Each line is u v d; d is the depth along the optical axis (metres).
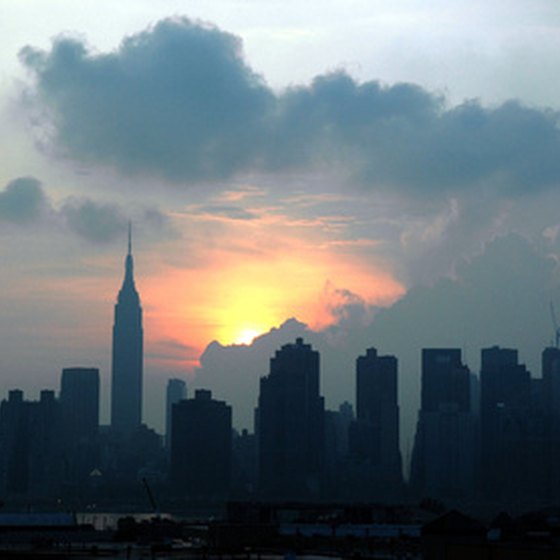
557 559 197.00
